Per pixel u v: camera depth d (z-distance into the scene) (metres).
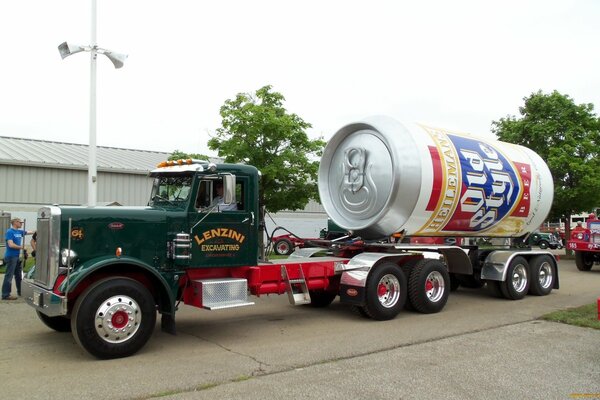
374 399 4.87
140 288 6.44
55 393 5.01
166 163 7.93
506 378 5.52
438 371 5.76
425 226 9.70
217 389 5.14
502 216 10.93
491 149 10.91
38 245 6.75
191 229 7.21
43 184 22.42
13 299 10.54
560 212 22.42
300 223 31.03
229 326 8.30
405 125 9.47
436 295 9.57
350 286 8.72
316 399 4.86
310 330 7.99
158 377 5.53
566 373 5.71
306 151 17.25
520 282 11.36
